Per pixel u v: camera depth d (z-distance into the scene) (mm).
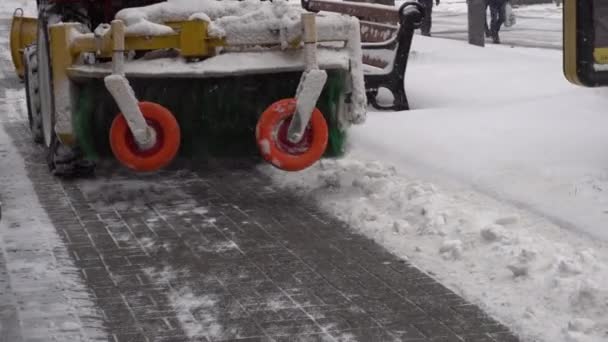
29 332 3824
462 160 5730
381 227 4891
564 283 4070
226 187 5715
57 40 5430
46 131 6328
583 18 5195
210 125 5691
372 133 6488
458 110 6988
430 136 6254
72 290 4223
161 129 5168
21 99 9031
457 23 17594
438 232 4742
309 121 5207
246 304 4086
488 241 4562
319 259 4547
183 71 5332
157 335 3828
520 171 5457
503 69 8953
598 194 5023
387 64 7438
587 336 3701
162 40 5344
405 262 4473
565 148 5777
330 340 3771
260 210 5266
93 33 5461
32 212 5277
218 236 4879
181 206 5371
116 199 5516
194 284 4293
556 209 4891
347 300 4105
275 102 5441
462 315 3947
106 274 4406
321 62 5340
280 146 5203
